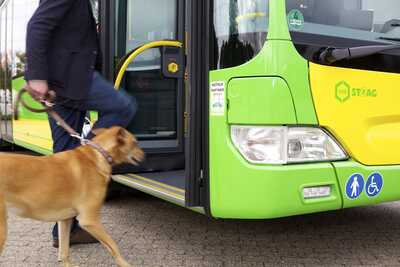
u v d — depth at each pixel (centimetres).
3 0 909
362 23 374
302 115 332
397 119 383
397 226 500
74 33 371
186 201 355
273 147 326
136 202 588
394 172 377
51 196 314
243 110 328
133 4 527
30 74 348
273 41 323
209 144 346
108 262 387
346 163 353
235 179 331
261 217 327
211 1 344
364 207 577
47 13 348
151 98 532
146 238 452
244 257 404
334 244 441
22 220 508
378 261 398
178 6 542
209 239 451
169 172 524
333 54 343
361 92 360
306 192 336
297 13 334
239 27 330
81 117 403
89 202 328
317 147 342
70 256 399
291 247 432
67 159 327
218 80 339
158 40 542
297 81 330
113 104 393
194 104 350
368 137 366
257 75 323
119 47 519
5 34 890
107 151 335
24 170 307
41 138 669
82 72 372
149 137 527
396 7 397
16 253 406
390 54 375
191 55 348
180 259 397
